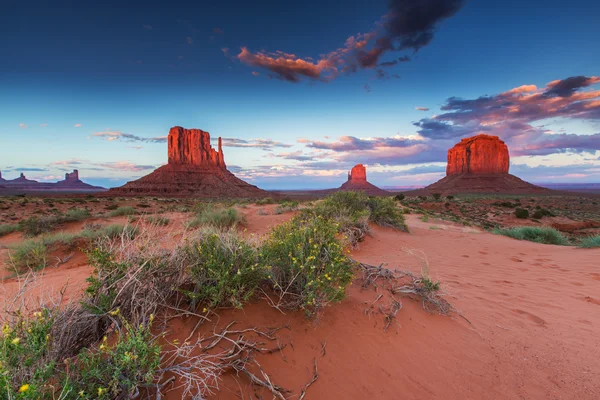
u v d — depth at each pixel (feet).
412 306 12.80
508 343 10.75
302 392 7.39
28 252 27.22
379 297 12.93
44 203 115.55
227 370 7.59
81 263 26.61
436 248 30.25
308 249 11.69
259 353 8.33
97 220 56.95
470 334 11.27
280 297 10.30
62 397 5.13
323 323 10.17
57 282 16.71
